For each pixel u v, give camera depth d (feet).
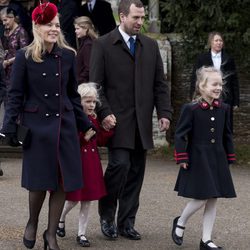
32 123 27.43
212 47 50.29
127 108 30.76
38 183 27.09
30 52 27.35
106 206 30.71
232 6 54.70
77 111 28.55
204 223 29.07
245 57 56.75
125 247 29.55
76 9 50.14
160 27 59.21
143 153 31.40
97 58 30.71
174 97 58.80
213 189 28.35
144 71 30.99
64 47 28.02
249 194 40.78
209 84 29.01
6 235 30.91
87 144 29.78
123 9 30.60
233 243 30.45
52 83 27.45
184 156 28.73
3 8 52.03
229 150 29.50
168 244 30.14
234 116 58.80
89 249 29.14
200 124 29.01
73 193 28.86
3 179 43.62
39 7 27.17
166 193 40.29
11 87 27.40
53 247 27.35
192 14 55.52
